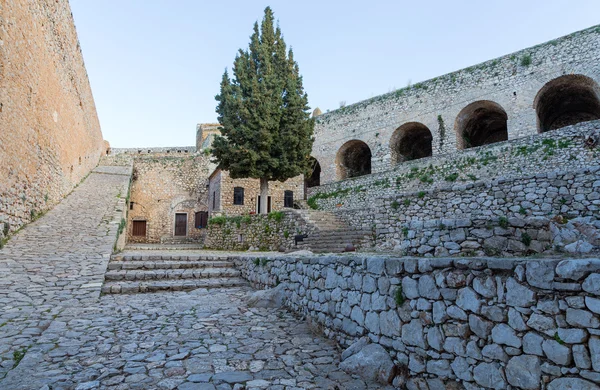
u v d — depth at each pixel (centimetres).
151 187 3131
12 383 365
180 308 704
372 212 1548
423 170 2152
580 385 262
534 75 2172
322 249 1330
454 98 2491
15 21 1039
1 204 998
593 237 517
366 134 2920
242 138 1906
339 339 523
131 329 564
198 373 411
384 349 429
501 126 2800
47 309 630
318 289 598
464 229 591
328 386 390
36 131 1298
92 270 877
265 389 376
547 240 547
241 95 1891
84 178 2452
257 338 543
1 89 963
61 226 1268
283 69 2094
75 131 2036
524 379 292
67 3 1703
